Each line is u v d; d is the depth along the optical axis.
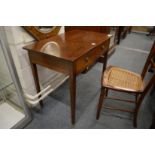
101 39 1.55
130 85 1.37
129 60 2.87
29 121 1.56
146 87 1.24
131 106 1.78
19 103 1.57
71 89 1.28
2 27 1.18
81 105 1.78
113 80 1.42
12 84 1.48
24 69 1.48
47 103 1.81
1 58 1.35
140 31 4.48
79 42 1.46
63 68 1.20
